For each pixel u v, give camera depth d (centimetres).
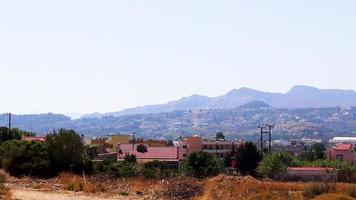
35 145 4762
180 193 3784
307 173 8369
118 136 15725
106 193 3803
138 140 16700
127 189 3978
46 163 4634
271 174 8438
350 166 9525
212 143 14138
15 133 8981
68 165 4769
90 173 4894
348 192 3612
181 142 13950
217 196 3628
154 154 12012
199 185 3938
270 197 3531
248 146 9650
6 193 3362
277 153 10175
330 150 16012
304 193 3662
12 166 4581
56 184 4100
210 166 7569
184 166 7650
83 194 3716
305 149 19662
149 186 4047
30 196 3416
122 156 11625
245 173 8888
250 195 3647
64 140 4797
